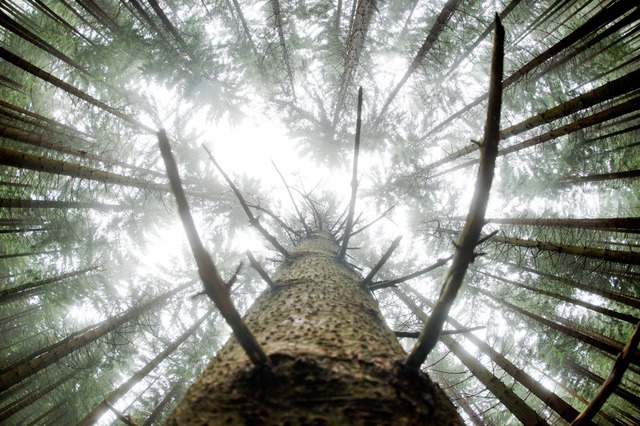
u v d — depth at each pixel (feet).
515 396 16.89
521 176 30.25
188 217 2.90
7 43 31.30
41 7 28.50
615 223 18.81
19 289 26.43
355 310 4.92
